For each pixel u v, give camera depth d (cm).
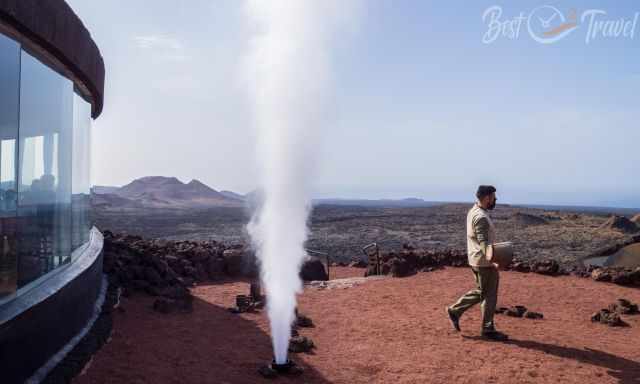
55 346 502
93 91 729
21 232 470
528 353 600
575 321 764
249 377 519
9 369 396
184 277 1168
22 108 475
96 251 786
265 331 711
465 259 1255
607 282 1051
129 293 904
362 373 542
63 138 600
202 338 661
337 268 1625
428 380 516
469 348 620
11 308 423
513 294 943
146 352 581
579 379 516
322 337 688
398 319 771
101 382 473
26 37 459
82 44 596
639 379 516
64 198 609
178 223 5706
